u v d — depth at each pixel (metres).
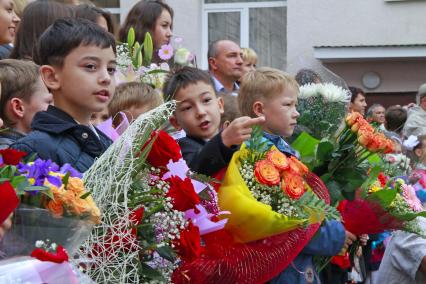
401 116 10.22
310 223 4.07
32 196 2.72
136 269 3.10
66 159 3.38
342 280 5.03
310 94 5.11
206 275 3.74
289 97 4.68
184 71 4.48
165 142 3.33
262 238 3.97
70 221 2.72
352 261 5.11
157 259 3.29
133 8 6.63
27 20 4.81
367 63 13.55
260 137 4.11
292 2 13.41
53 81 3.54
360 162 4.71
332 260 4.89
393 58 13.30
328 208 4.03
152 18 6.53
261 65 13.79
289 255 4.08
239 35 13.77
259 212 3.89
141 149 3.24
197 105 4.39
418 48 13.02
